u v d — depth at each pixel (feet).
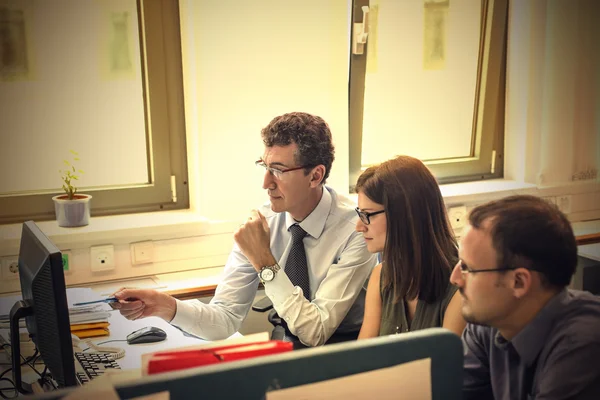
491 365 4.63
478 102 11.72
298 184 7.07
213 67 9.20
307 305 6.80
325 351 3.14
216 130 9.37
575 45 11.38
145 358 3.31
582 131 11.68
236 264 7.54
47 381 5.95
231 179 9.57
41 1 8.80
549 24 11.23
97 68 9.27
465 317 4.26
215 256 9.59
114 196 9.67
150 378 2.93
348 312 7.21
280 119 7.10
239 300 7.44
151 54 9.45
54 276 4.94
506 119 11.89
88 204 9.10
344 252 7.22
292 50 9.55
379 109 11.02
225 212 9.62
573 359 4.02
